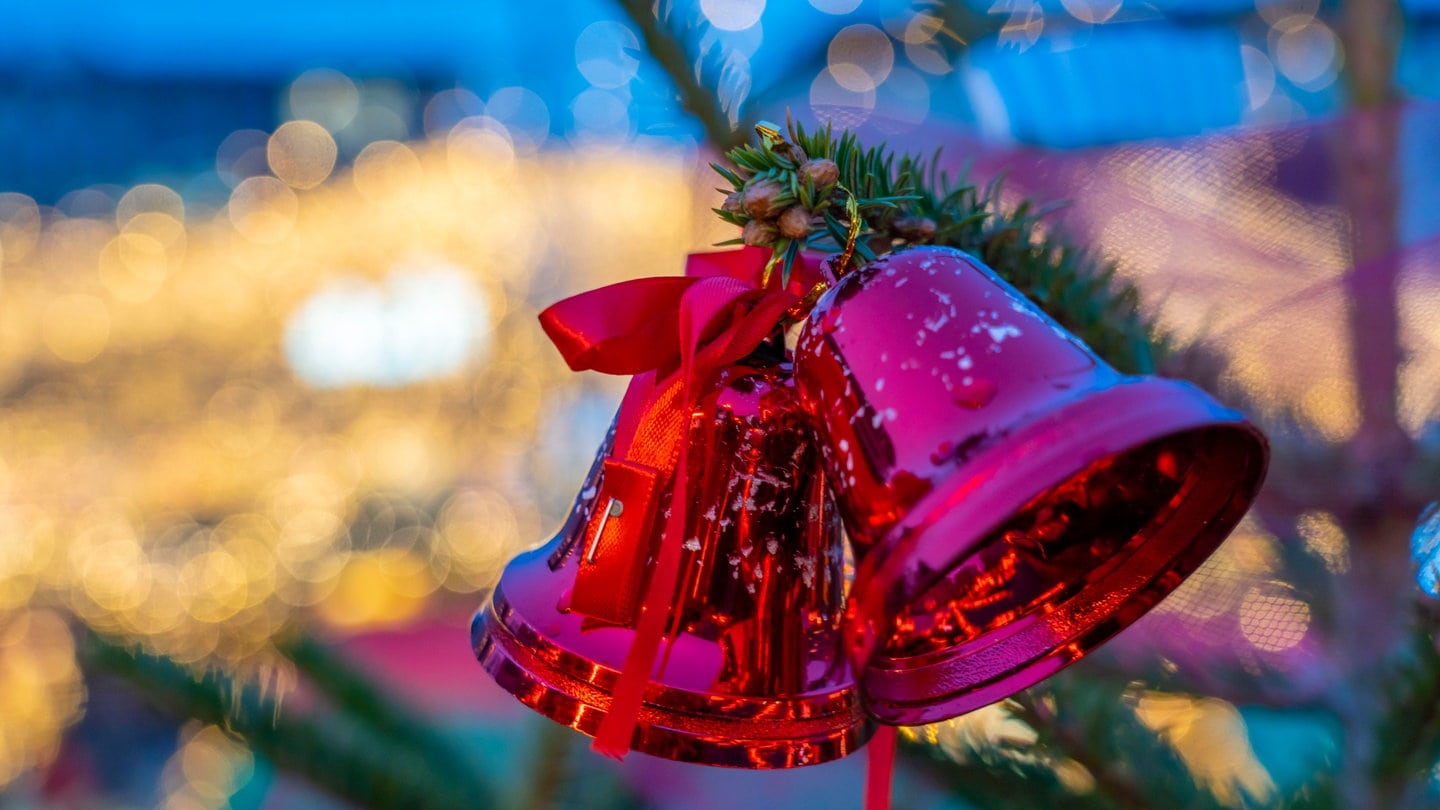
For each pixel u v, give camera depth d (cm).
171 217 105
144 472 101
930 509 29
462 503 107
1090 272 36
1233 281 38
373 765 40
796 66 45
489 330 105
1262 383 37
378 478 106
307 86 110
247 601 98
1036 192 39
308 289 104
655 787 71
